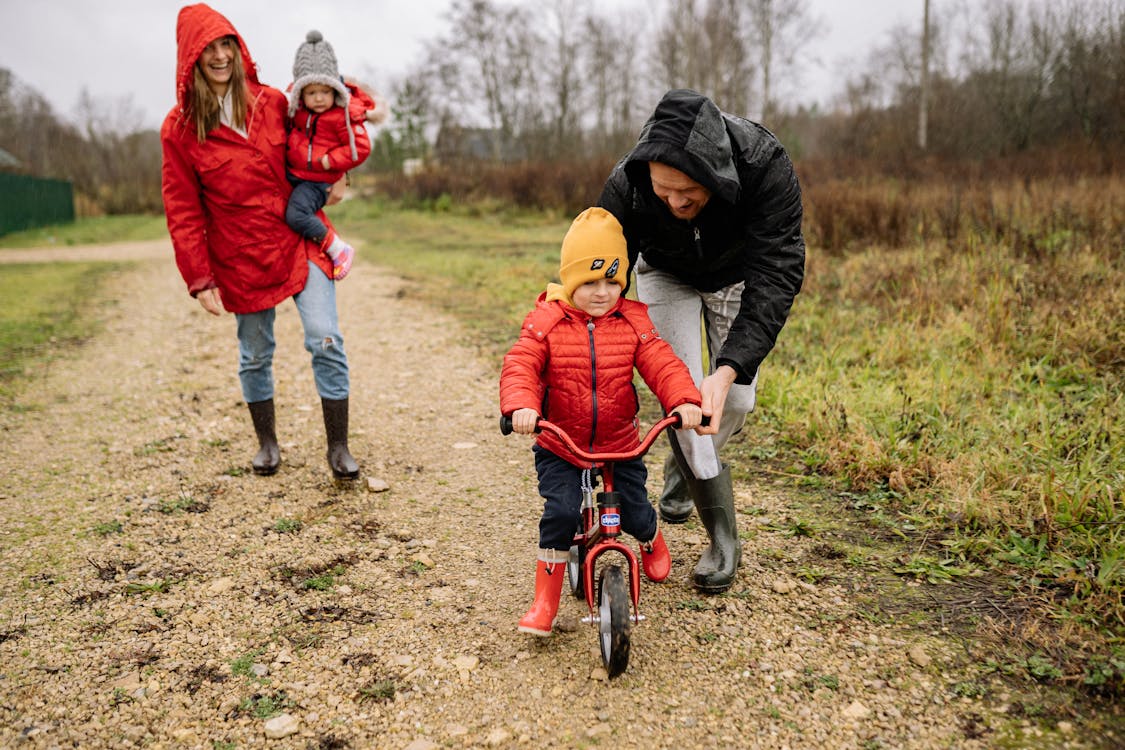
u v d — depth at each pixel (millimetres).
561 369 2887
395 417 5613
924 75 34406
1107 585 3016
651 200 2812
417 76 50062
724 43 43312
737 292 3168
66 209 31844
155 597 3311
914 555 3500
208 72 3889
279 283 4273
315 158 4164
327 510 4141
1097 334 5836
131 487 4445
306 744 2473
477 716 2586
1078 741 2355
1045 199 10891
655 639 2969
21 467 4750
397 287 11266
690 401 2807
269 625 3109
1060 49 30141
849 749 2385
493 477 4547
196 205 4098
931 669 2729
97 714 2604
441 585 3400
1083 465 3879
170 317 9594
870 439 4438
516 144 52844
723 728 2496
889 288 8094
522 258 13406
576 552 3258
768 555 3582
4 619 3152
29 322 9188
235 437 5238
